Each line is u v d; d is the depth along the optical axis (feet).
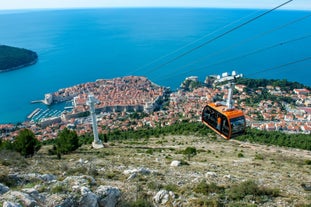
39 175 56.95
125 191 56.13
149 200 53.62
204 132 229.86
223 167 94.73
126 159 105.40
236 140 211.61
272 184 70.28
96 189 48.73
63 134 141.69
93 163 88.02
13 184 51.34
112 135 260.83
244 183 62.23
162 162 100.32
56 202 41.73
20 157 80.59
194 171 81.76
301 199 58.23
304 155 151.12
